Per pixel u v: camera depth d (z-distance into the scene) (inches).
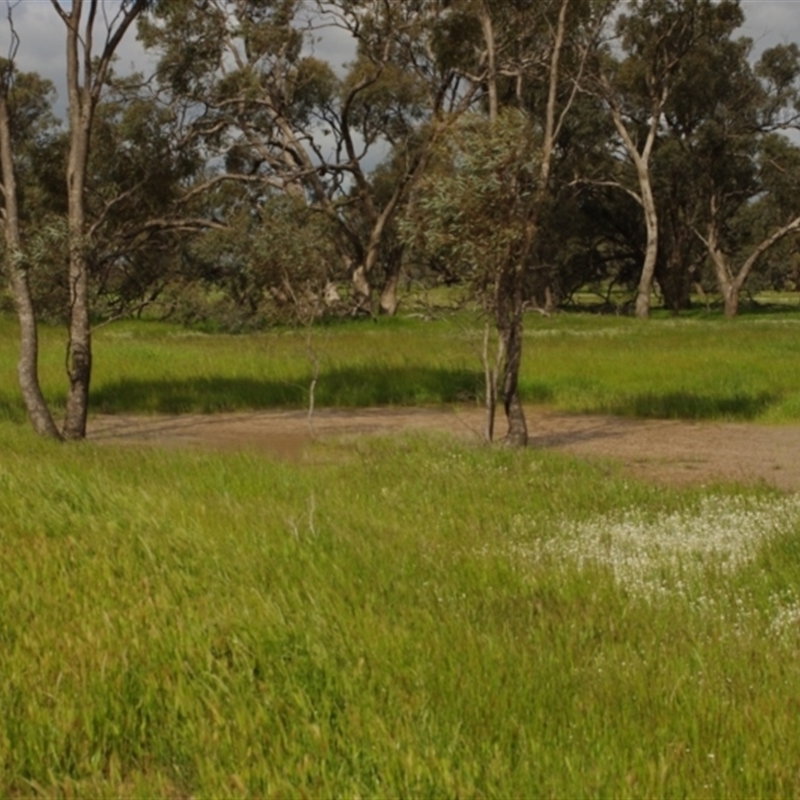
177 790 178.5
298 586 263.9
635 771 174.9
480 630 239.9
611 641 239.0
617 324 1658.5
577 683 212.5
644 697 204.4
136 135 1021.8
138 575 271.3
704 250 2623.0
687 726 192.7
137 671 211.9
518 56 624.7
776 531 333.4
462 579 280.5
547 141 545.0
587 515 377.7
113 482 379.9
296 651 220.4
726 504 390.0
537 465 475.2
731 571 294.7
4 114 579.5
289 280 669.9
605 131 2253.9
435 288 585.9
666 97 2149.4
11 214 582.2
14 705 199.3
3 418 693.3
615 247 2763.3
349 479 434.0
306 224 695.1
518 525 354.0
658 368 909.2
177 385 821.2
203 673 209.2
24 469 393.4
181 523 315.6
